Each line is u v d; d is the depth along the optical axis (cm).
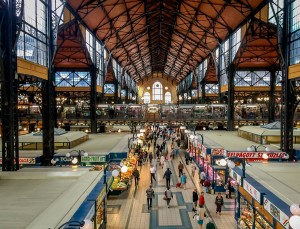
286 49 1928
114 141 2506
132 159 2350
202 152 2211
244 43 2928
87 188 934
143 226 1387
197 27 3662
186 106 3841
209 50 4112
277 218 816
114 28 3488
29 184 1043
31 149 2052
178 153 3422
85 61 3562
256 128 2478
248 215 1209
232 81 3353
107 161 1836
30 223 679
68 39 2811
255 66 3772
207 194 1873
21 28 1488
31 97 3067
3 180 1098
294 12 1867
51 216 696
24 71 1534
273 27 2434
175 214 1538
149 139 4378
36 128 3403
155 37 4975
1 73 1326
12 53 1353
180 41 4738
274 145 2158
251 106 4072
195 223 1422
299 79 1836
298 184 1038
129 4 3102
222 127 3869
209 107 3856
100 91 3697
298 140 2238
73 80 3847
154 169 2175
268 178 1115
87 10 2681
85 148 2116
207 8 3097
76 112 3488
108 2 2770
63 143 2103
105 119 3534
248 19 2758
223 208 1612
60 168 1267
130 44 4425
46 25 1853
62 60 3450
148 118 3559
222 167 1909
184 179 2017
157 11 3391
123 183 1894
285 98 1919
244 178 1132
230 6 2803
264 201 917
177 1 3244
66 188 991
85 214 701
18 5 1385
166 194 1648
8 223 700
